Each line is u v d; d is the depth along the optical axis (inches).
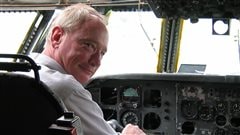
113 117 145.5
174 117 137.4
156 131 140.1
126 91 141.6
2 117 58.9
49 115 57.5
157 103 140.3
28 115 58.1
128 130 89.4
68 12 76.7
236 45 167.8
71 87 69.7
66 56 76.4
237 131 132.1
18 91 57.2
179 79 132.0
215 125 133.9
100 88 143.5
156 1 112.6
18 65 56.5
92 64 78.3
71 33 75.6
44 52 80.0
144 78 135.6
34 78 56.9
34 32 181.9
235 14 115.8
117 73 139.6
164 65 182.5
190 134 136.9
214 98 132.3
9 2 175.9
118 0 165.5
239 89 129.0
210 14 118.9
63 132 52.6
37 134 59.0
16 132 59.3
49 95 56.9
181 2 111.7
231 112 131.3
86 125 70.6
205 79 129.0
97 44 76.6
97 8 170.7
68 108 68.9
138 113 141.3
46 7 172.2
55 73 71.9
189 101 135.1
